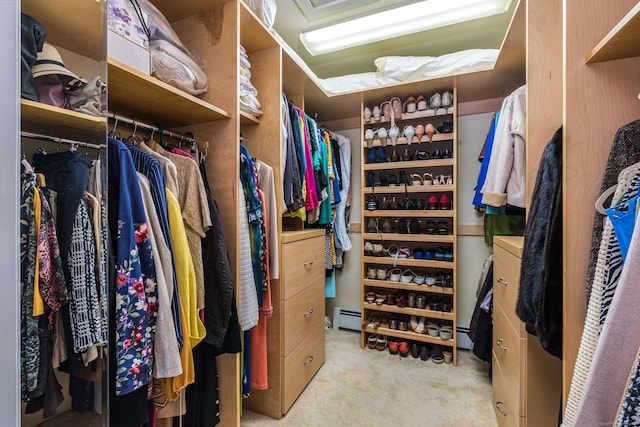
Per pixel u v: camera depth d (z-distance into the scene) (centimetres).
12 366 39
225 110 114
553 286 82
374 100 224
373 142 226
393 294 231
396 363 196
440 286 207
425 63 187
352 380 174
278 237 143
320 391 163
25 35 55
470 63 179
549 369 99
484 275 182
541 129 104
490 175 146
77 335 60
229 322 105
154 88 88
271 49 143
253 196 123
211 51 116
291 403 150
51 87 61
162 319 78
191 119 116
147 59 86
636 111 71
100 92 65
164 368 77
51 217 58
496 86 196
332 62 227
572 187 76
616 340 49
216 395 113
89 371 61
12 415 38
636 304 48
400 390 164
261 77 146
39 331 54
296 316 156
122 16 80
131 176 76
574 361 75
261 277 128
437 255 210
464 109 222
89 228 64
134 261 73
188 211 97
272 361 145
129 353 71
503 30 186
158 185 84
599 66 74
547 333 83
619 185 61
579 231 75
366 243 229
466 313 220
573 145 75
